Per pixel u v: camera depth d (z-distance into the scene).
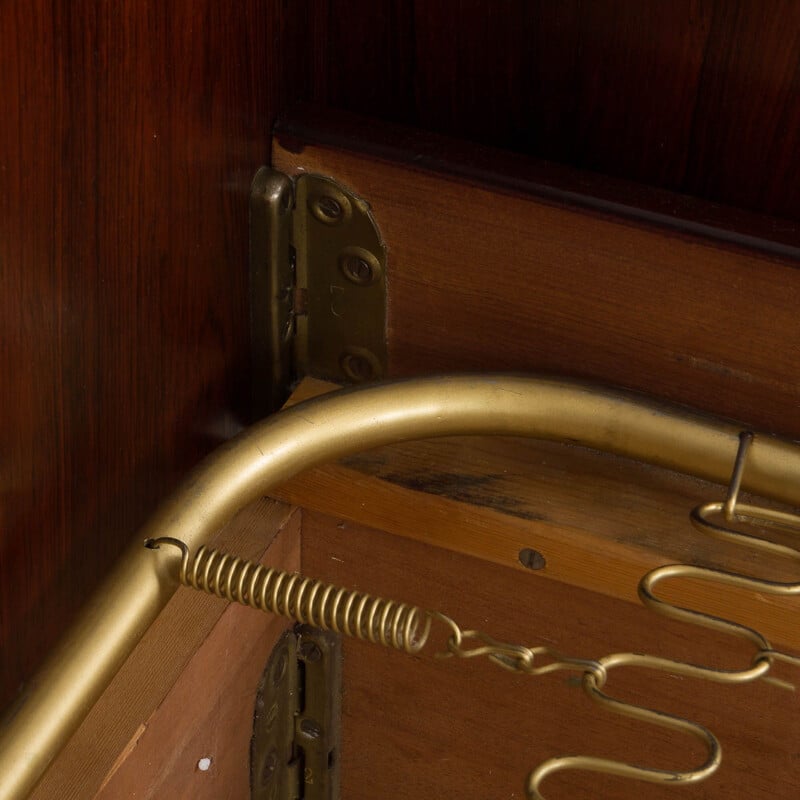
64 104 0.70
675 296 0.83
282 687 1.05
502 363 0.92
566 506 0.88
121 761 0.80
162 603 0.77
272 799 1.11
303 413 0.82
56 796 0.78
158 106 0.77
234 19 0.80
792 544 0.86
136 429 0.86
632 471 0.90
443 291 0.90
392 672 1.07
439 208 0.86
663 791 1.05
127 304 0.81
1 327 0.71
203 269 0.87
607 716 1.01
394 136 0.87
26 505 0.79
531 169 0.84
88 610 0.75
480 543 0.90
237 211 0.88
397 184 0.86
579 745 1.04
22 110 0.67
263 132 0.87
